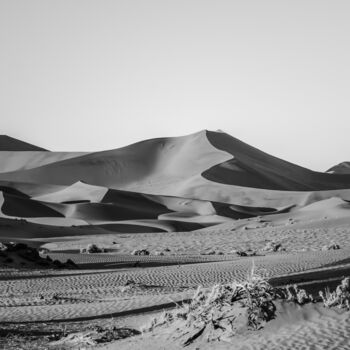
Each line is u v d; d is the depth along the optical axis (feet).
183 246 186.09
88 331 45.96
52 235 240.73
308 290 58.80
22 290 79.51
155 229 309.01
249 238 203.62
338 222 233.76
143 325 43.29
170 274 93.45
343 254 122.01
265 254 148.36
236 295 38.81
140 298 64.69
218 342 35.22
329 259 110.63
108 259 133.39
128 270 104.99
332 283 64.95
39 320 53.16
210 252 161.17
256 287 39.04
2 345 41.04
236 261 114.11
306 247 163.84
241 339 34.83
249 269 96.99
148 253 155.53
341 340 31.96
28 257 115.44
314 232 204.64
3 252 115.44
